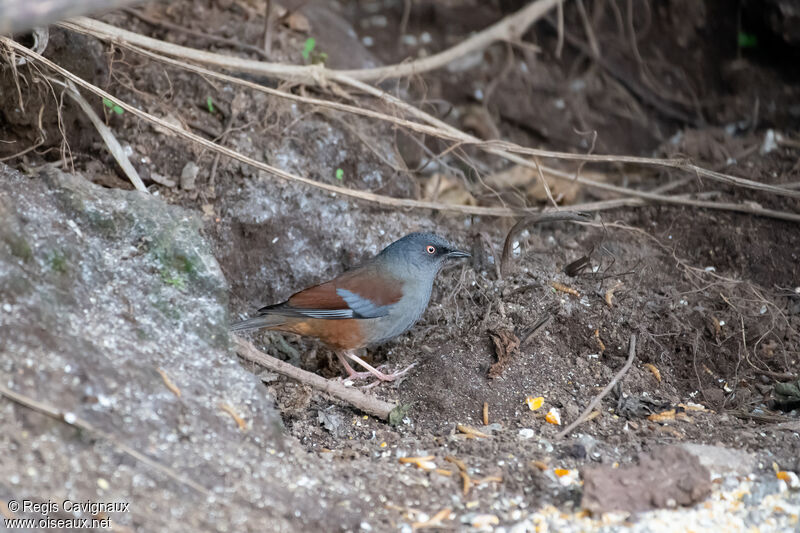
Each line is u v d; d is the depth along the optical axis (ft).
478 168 47.34
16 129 37.19
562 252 41.37
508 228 43.24
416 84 51.31
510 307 37.32
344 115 43.93
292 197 40.45
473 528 25.11
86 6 20.76
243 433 27.12
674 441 30.63
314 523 24.54
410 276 35.29
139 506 23.13
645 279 39.70
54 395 24.47
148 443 24.99
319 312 34.01
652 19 57.31
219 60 38.81
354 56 49.08
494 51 58.75
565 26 58.80
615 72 56.95
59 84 37.11
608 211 44.83
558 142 54.34
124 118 39.65
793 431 31.32
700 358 36.47
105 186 37.96
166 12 44.11
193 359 29.01
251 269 39.58
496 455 29.40
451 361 35.09
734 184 41.63
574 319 36.76
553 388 34.30
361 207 42.04
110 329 27.91
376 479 27.48
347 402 33.58
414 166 46.85
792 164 46.39
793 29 51.39
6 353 24.72
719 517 25.72
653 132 54.70
